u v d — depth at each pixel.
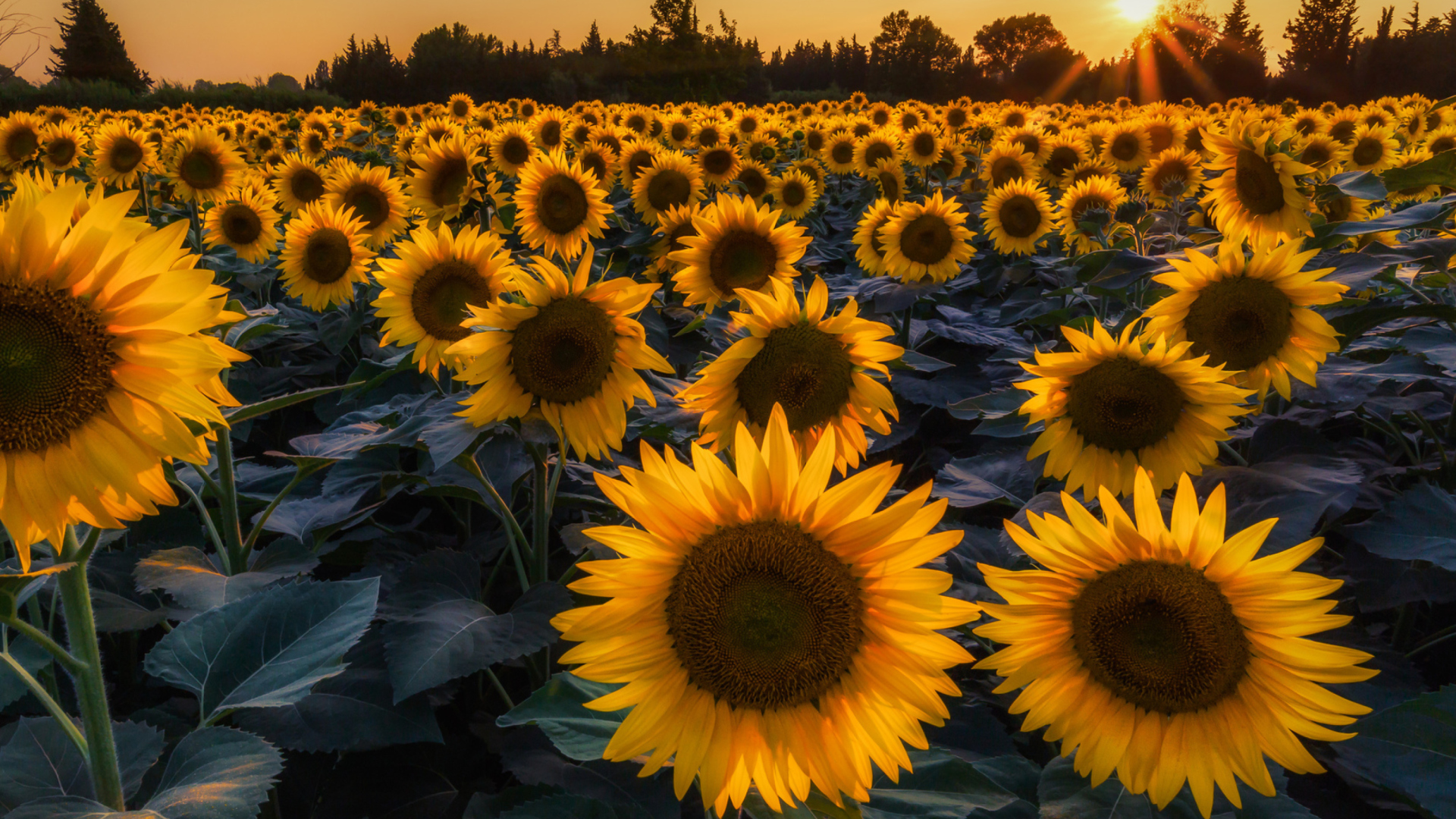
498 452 3.02
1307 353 2.97
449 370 4.49
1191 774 1.74
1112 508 1.72
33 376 1.53
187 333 1.60
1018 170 10.36
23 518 1.57
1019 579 1.78
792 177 9.58
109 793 1.87
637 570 1.68
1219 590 1.70
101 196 1.57
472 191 7.10
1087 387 2.69
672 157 7.64
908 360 3.54
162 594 2.98
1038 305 6.32
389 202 6.93
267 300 7.53
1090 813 1.92
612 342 2.86
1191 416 2.67
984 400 3.44
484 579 3.65
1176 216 5.86
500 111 21.52
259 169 12.68
